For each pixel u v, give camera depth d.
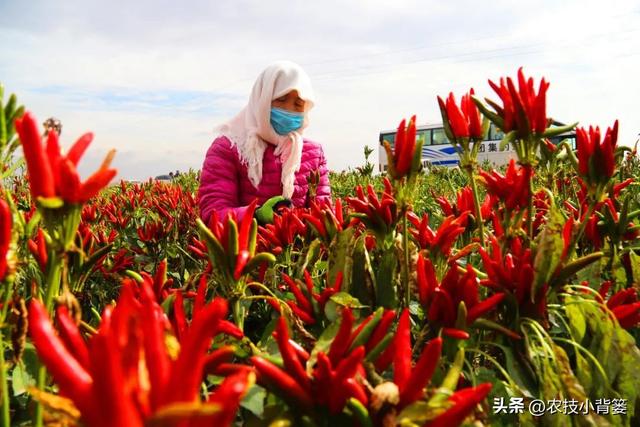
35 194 0.90
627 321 1.44
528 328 1.34
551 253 1.31
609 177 1.55
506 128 1.63
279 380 0.90
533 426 1.19
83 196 0.93
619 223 1.90
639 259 1.80
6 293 1.00
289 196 4.00
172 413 0.52
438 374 1.10
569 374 1.17
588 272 1.74
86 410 0.58
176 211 4.34
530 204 1.73
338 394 0.87
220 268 1.35
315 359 0.97
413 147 1.46
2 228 0.96
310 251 2.11
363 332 0.99
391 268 1.55
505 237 1.79
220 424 0.57
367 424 0.84
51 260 1.00
